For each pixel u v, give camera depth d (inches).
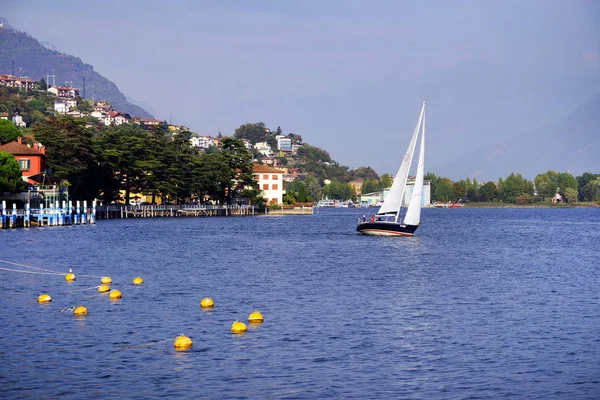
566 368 1381.6
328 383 1283.2
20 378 1300.4
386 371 1353.3
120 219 7101.4
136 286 2357.3
